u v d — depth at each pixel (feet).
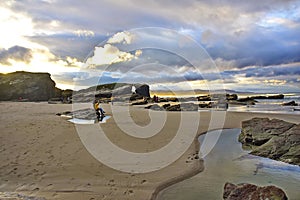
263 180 20.57
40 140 32.35
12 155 26.89
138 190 19.06
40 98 141.28
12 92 138.82
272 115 57.26
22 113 56.49
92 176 21.71
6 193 18.42
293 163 24.48
